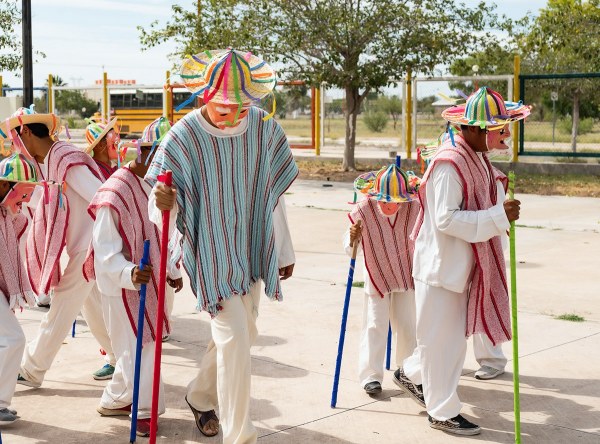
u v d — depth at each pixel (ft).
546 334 24.62
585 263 34.81
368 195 19.20
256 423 18.03
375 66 69.97
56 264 19.27
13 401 19.45
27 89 52.11
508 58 73.41
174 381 20.86
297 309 27.61
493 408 18.98
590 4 78.54
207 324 26.22
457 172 16.76
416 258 17.62
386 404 19.24
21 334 18.01
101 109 100.63
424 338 17.54
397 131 94.84
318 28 67.72
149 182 15.43
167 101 106.42
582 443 17.03
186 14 68.18
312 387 20.31
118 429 17.78
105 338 20.72
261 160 16.02
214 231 15.55
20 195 17.83
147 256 16.38
